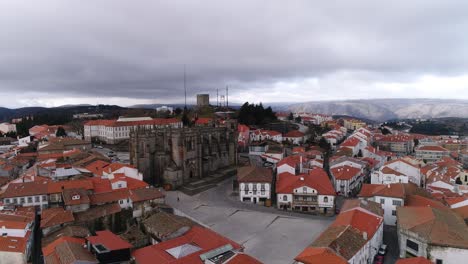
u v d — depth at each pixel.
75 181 100.06
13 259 67.06
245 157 178.00
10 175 131.38
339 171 122.38
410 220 70.94
